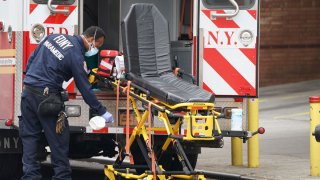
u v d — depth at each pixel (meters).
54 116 27.80
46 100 27.58
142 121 27.67
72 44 27.97
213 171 35.38
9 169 33.09
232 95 30.75
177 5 33.75
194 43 30.75
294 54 73.94
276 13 73.44
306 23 74.06
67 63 27.73
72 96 30.02
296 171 35.09
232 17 30.70
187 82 29.02
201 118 25.89
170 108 26.73
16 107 30.06
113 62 28.98
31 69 28.08
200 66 30.70
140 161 30.81
